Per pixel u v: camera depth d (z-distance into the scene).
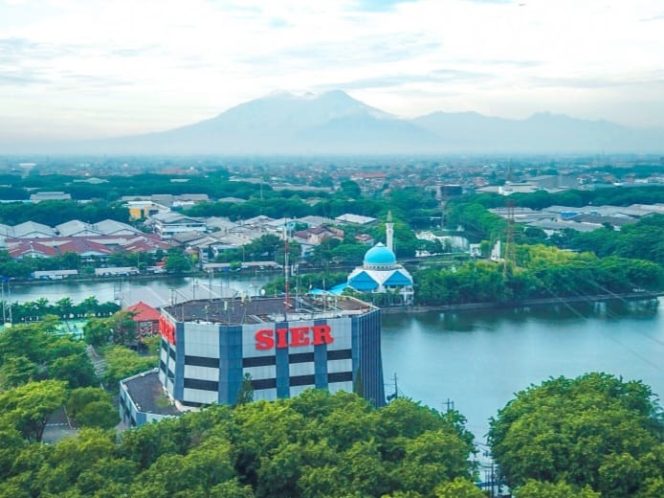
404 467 147.88
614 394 187.50
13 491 138.12
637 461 148.50
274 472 149.88
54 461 151.25
